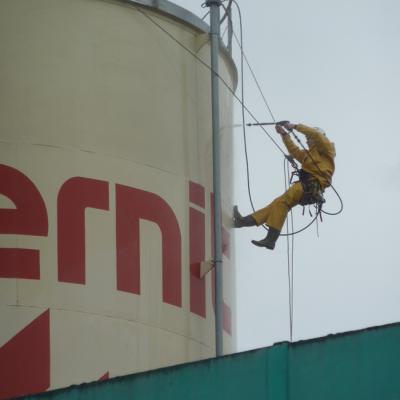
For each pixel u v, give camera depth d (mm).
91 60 43312
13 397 39469
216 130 44812
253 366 35281
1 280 41375
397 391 34062
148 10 44406
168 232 43188
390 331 34469
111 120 43094
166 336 42531
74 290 41656
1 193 41906
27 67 42875
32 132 42438
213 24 45562
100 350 41562
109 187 42594
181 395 35781
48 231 41844
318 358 34781
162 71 44219
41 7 43375
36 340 41188
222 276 44375
